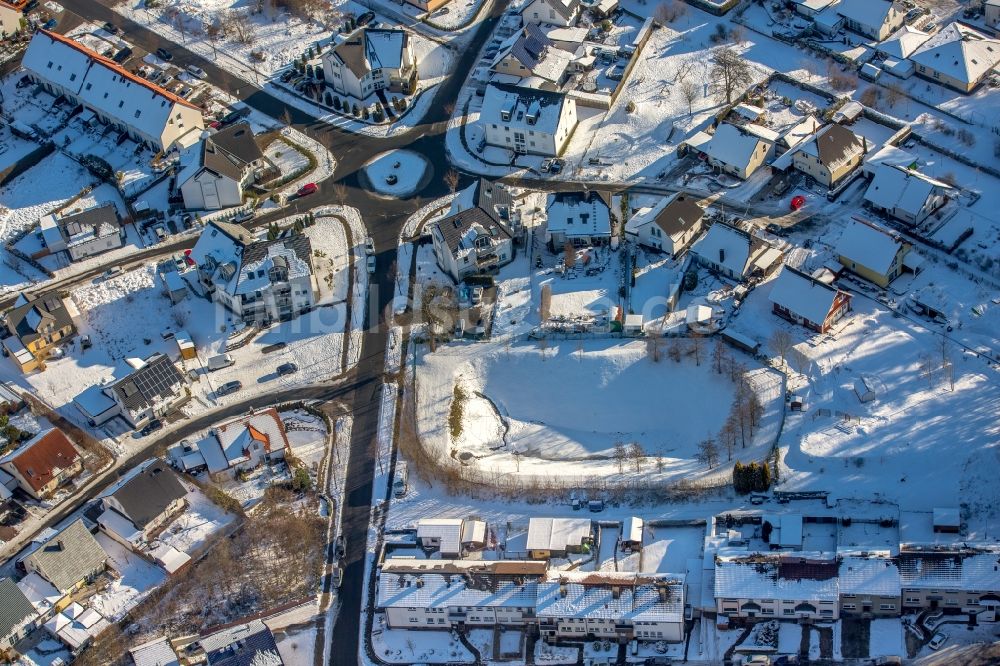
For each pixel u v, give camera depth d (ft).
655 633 550.36
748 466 587.68
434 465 627.46
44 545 598.34
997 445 590.96
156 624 585.22
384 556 598.75
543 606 553.64
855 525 575.38
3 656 579.48
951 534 563.48
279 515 618.03
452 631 572.10
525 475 618.85
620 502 602.85
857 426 609.42
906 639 536.42
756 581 547.08
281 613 584.40
